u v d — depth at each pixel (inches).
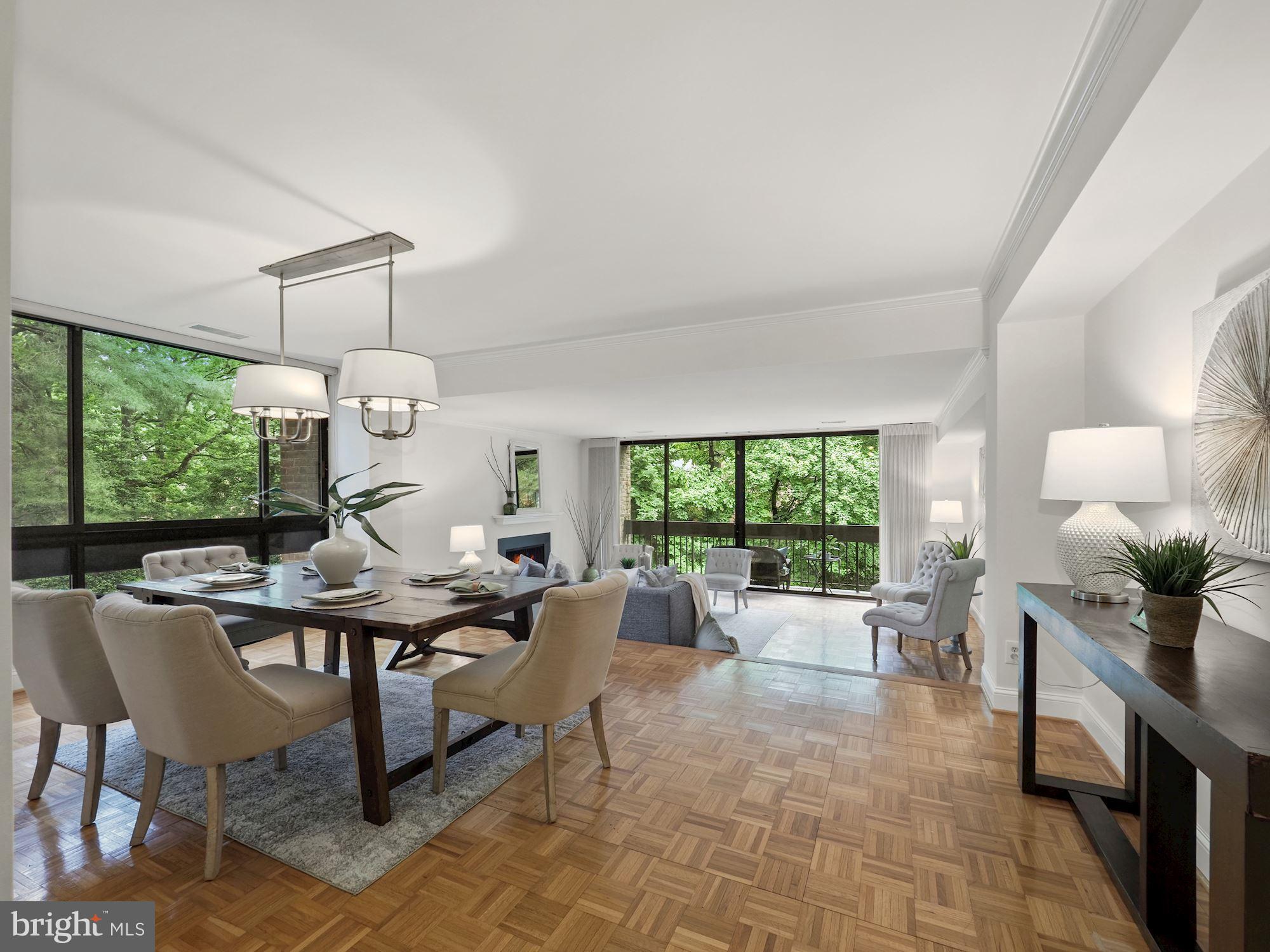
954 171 82.4
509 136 74.2
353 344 177.5
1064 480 81.5
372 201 89.7
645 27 56.9
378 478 215.8
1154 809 60.7
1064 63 61.7
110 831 81.4
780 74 63.5
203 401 175.8
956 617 180.9
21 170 80.1
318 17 55.1
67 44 57.8
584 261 113.7
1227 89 51.9
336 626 84.9
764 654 210.5
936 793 90.4
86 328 148.3
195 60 60.4
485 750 105.6
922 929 63.3
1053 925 63.7
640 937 62.4
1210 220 72.4
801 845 77.7
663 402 208.4
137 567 157.6
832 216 95.7
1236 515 64.7
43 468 141.0
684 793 90.4
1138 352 92.4
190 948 60.8
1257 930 36.6
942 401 209.8
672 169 82.0
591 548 354.3
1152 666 52.8
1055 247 85.7
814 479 318.0
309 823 83.1
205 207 91.0
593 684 90.0
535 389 181.5
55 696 82.4
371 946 61.1
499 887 70.0
